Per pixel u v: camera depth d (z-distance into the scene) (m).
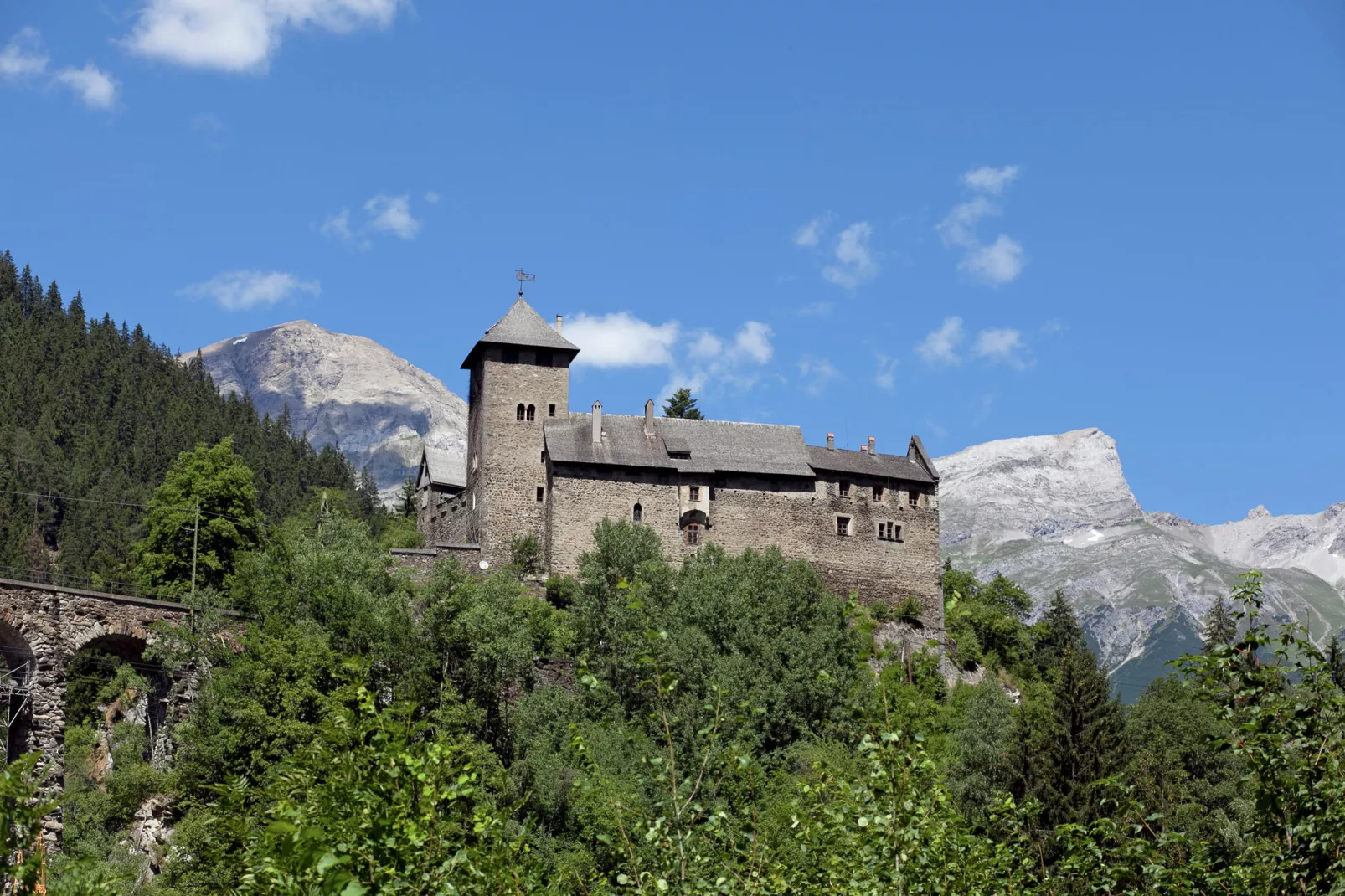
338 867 18.33
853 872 24.30
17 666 65.00
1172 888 25.14
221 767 59.78
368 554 90.31
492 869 21.12
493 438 99.44
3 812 19.94
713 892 23.23
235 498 91.38
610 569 89.06
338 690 33.62
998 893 27.89
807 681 76.25
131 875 30.06
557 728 70.06
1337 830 22.62
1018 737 72.69
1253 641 24.00
